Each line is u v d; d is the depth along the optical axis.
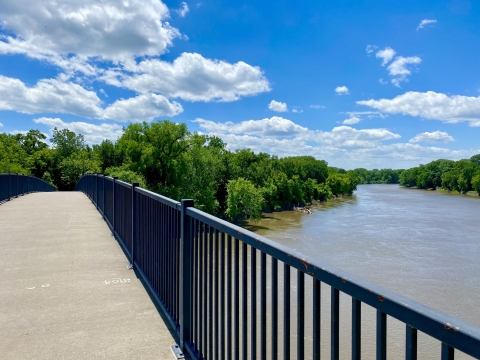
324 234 27.77
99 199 8.84
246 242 1.75
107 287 3.74
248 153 55.56
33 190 16.83
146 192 3.76
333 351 1.15
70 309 3.20
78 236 6.04
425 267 17.73
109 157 48.38
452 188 101.25
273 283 1.53
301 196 55.50
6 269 4.26
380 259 19.36
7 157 44.72
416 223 33.91
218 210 42.31
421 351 8.31
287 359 1.40
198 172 37.84
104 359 2.41
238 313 1.88
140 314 3.11
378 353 0.99
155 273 3.49
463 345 0.76
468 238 25.64
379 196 83.38
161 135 35.53
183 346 2.51
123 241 5.26
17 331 2.78
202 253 2.33
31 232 6.32
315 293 1.25
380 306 0.98
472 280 15.66
